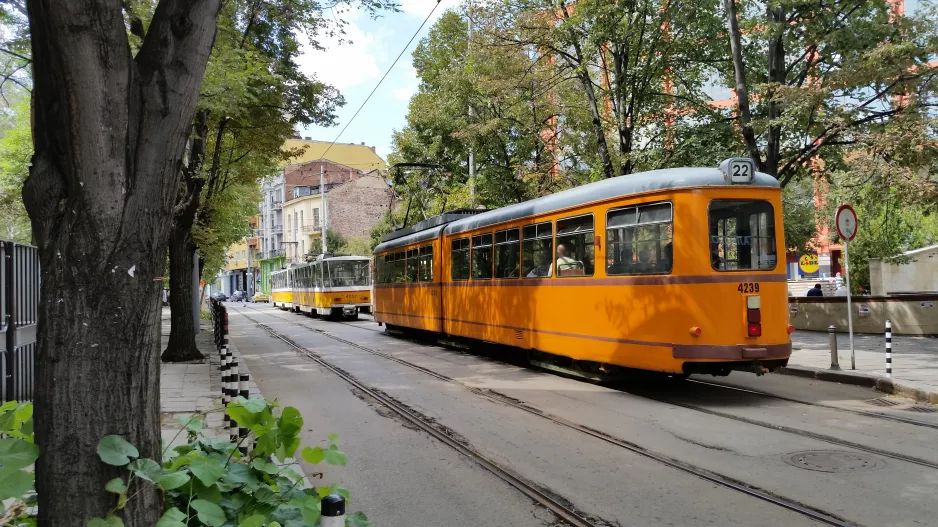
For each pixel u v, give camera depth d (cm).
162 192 329
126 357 312
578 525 491
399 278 2078
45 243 310
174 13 335
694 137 1675
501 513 523
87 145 304
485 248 1474
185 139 340
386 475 632
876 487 552
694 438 731
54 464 298
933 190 1191
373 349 1797
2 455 283
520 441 741
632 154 1694
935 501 516
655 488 567
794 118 1331
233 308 5728
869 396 975
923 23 1358
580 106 2016
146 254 321
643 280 964
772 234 946
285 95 1631
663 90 1878
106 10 306
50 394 301
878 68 1245
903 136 1227
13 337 795
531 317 1258
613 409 899
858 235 2380
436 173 3044
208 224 1889
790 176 1616
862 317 1850
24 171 2011
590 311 1071
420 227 1961
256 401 372
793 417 832
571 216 1134
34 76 318
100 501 300
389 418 888
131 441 312
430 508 539
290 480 374
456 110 2533
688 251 912
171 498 330
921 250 2303
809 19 1439
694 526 481
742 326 906
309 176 8006
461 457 687
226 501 337
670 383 1119
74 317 304
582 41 1750
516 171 2419
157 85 326
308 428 842
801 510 504
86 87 303
